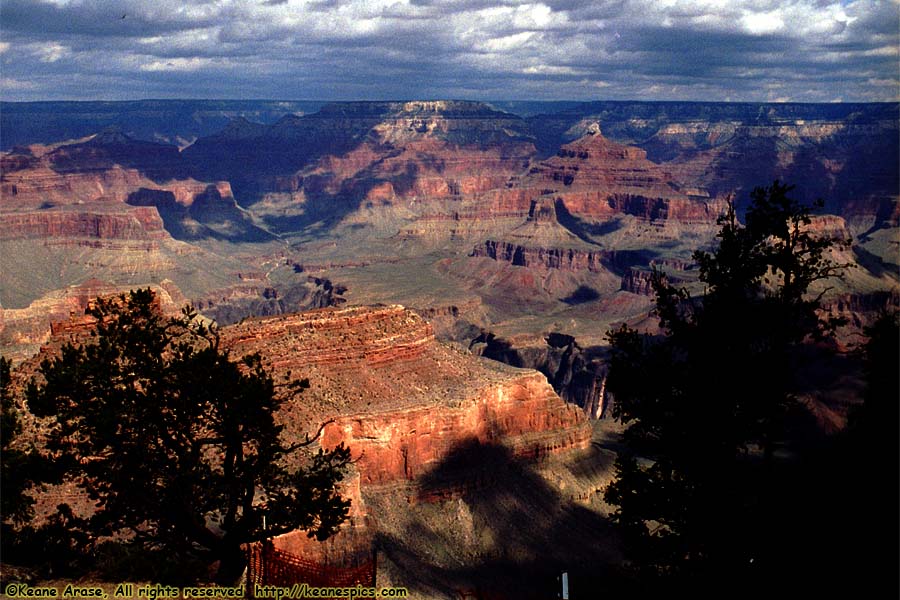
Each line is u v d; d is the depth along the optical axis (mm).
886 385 44219
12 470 44625
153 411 43938
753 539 47156
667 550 53562
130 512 44719
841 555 41469
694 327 55250
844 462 43781
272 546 46000
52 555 44281
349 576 48750
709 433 52438
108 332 45406
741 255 54250
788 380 51094
